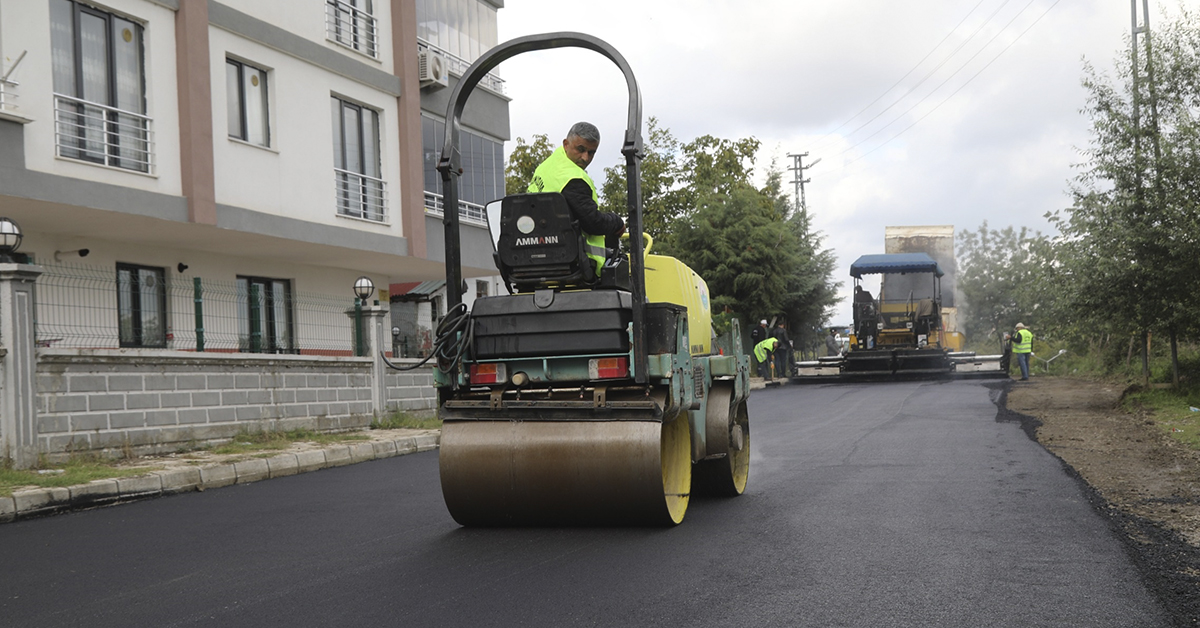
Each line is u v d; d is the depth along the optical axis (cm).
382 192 2075
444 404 708
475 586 529
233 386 1370
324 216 1875
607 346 664
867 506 772
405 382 1912
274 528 760
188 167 1542
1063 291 1723
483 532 701
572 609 475
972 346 5994
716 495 842
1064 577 527
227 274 1891
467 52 2452
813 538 644
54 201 1311
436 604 492
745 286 3712
